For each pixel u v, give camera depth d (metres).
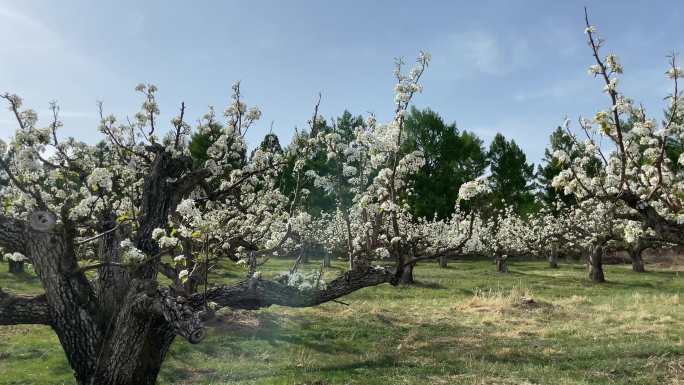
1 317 6.32
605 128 8.20
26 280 20.48
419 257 7.43
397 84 7.04
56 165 7.80
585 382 8.76
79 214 6.49
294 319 14.30
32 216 6.20
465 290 22.50
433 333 13.18
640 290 23.08
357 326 13.80
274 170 9.97
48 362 10.11
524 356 10.83
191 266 9.56
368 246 7.68
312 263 32.34
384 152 7.38
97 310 6.73
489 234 31.03
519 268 37.06
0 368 9.75
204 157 23.02
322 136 8.09
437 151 49.88
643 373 9.27
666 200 8.84
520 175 54.94
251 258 8.99
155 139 9.79
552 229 31.48
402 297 20.06
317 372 9.73
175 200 7.80
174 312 5.87
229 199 11.41
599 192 8.82
